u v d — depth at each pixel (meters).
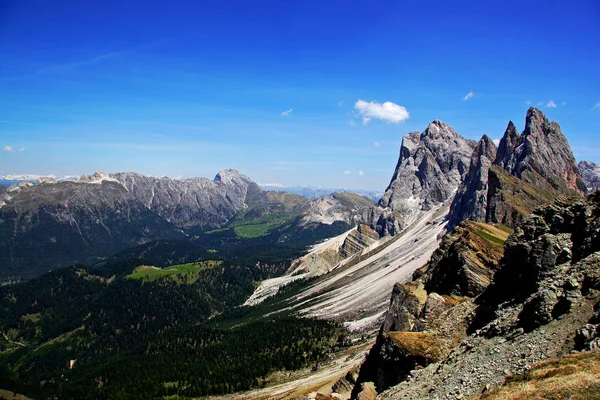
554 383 35.00
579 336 40.94
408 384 55.62
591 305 44.31
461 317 68.50
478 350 52.34
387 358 66.25
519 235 67.38
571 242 58.16
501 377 42.84
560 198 67.25
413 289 98.00
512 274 64.62
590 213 59.41
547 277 55.81
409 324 85.12
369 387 67.69
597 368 34.53
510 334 50.91
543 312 48.50
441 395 47.03
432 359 61.00
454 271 94.88
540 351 43.31
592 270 48.09
